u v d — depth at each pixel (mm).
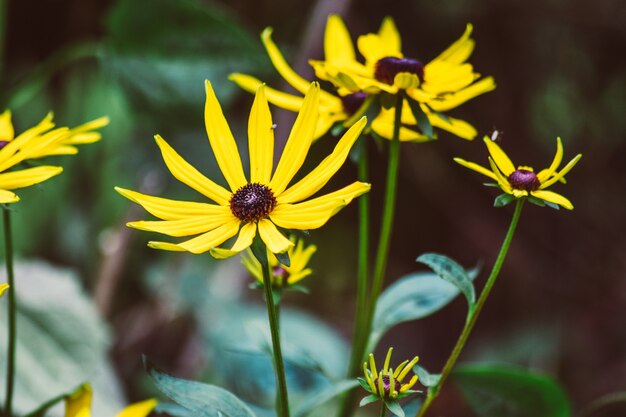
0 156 399
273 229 358
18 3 815
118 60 651
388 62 421
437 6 953
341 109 443
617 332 980
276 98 448
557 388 452
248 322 450
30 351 603
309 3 895
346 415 455
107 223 839
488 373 457
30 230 812
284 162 374
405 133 444
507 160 376
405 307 458
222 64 644
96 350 625
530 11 957
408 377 632
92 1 833
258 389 665
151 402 434
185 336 801
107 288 766
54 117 862
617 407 487
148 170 748
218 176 725
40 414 421
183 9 620
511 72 984
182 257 821
